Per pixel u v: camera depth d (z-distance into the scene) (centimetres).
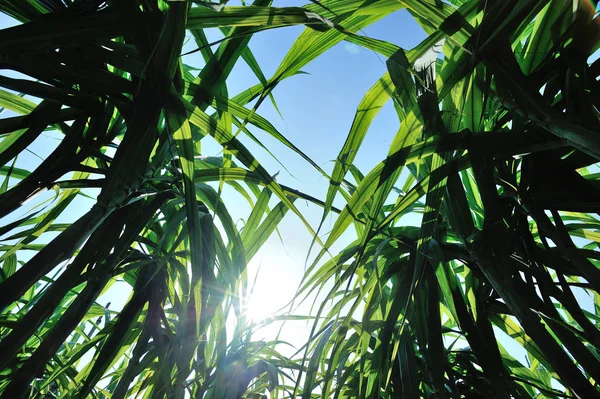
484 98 187
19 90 169
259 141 197
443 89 184
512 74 168
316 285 223
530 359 329
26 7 175
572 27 181
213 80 213
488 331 217
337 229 184
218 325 221
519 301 165
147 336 225
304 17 158
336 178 178
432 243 222
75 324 161
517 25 162
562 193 192
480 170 186
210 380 257
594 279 166
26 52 145
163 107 164
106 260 185
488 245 182
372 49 164
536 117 165
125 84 177
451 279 228
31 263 130
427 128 174
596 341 163
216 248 223
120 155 164
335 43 189
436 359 195
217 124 185
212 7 127
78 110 198
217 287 210
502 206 215
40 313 140
